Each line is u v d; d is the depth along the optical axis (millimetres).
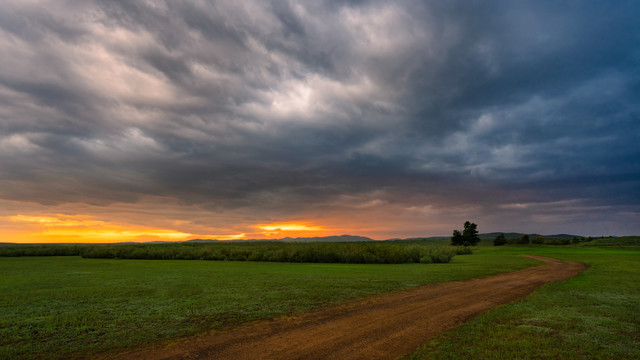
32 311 11430
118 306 12203
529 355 6836
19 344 7914
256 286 17062
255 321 10070
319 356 6988
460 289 16203
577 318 9867
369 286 17047
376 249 40656
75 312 11234
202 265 34438
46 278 21547
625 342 7652
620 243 108312
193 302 12859
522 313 10531
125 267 31641
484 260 40469
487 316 10164
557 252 63188
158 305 12344
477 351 7094
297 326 9461
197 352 7344
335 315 10797
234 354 7180
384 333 8695
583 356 6777
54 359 6992
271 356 7023
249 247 53344
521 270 26188
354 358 6840
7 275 23781
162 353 7305
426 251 43719
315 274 23219
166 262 40688
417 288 16516
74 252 69250
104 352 7418
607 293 14289
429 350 7230
